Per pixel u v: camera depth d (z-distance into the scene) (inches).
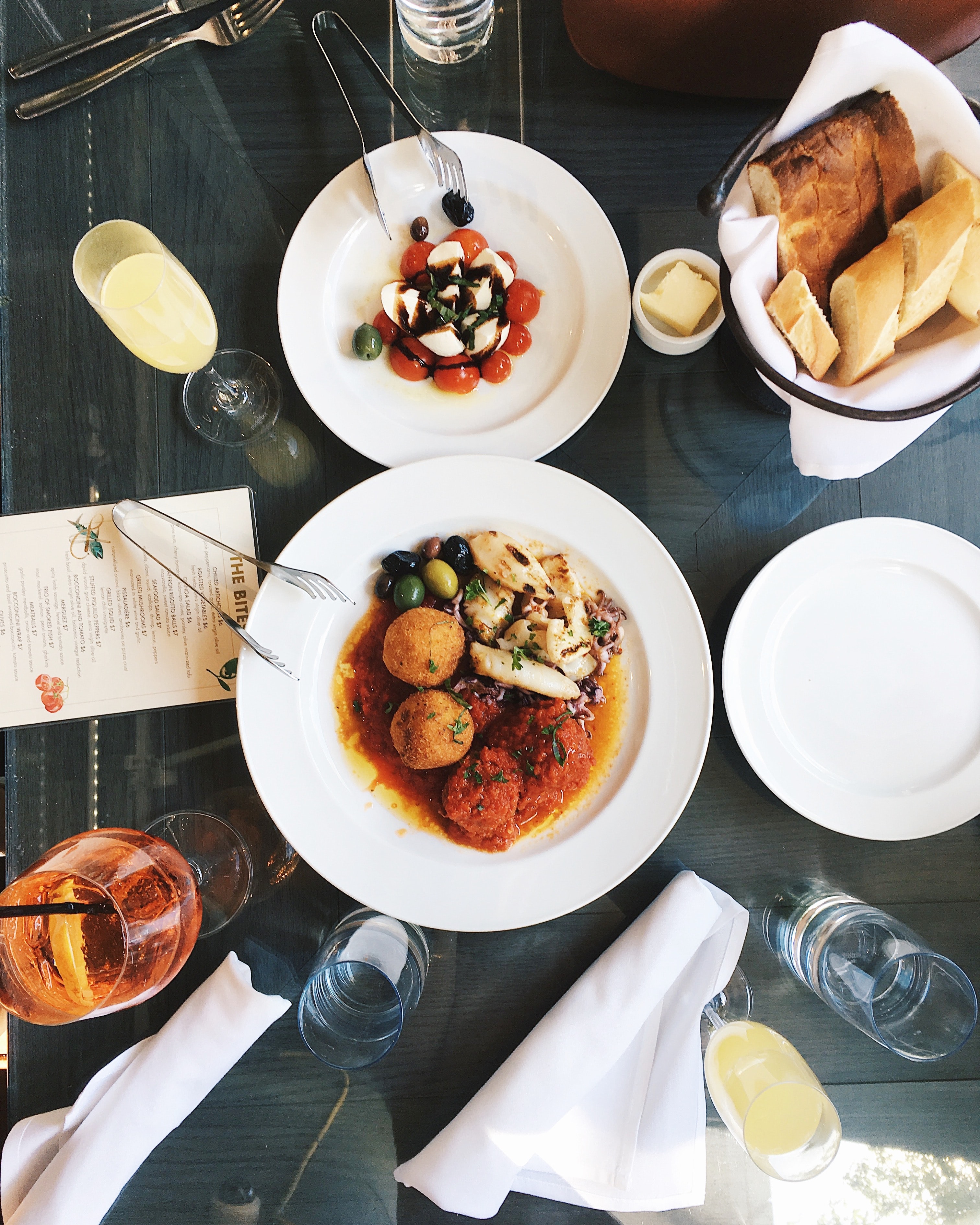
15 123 25.6
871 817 24.2
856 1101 25.0
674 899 24.0
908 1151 24.8
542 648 24.0
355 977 23.2
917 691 24.6
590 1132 24.1
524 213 24.5
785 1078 22.6
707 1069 24.1
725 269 22.0
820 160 21.0
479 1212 23.2
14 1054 24.5
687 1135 24.0
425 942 25.2
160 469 25.5
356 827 24.0
